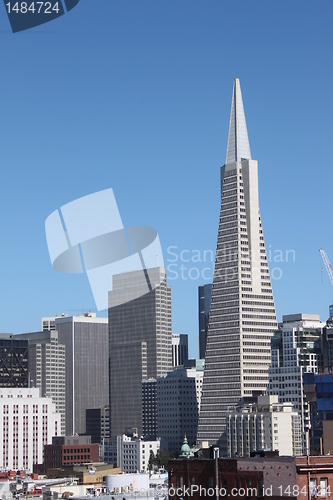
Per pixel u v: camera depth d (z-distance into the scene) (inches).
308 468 5944.9
